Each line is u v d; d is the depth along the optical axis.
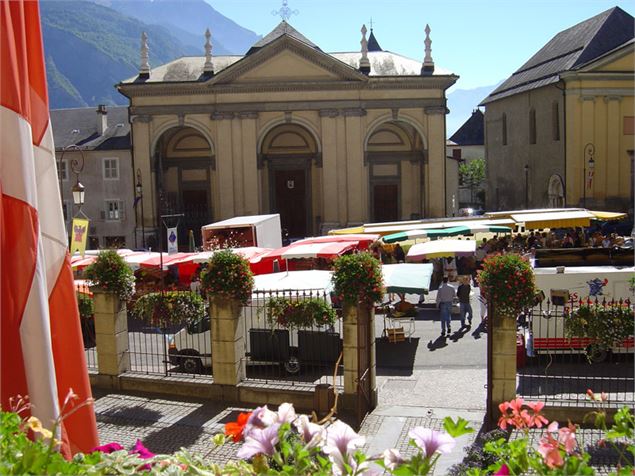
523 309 15.56
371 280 16.12
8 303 5.08
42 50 5.67
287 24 55.94
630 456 12.77
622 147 53.03
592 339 16.88
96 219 53.59
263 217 37.78
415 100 52.53
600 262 23.20
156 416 16.80
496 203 69.38
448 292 24.34
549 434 4.19
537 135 59.12
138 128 52.59
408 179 57.34
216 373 17.88
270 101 52.19
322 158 52.53
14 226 5.09
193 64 55.72
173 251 31.88
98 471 3.54
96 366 20.14
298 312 18.38
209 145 55.47
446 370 20.33
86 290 23.83
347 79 51.97
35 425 3.88
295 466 3.87
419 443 3.75
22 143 5.12
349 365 16.58
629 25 56.59
